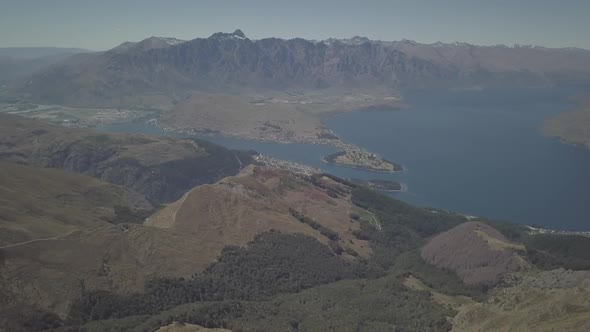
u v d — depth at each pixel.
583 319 166.50
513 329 183.00
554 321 177.12
